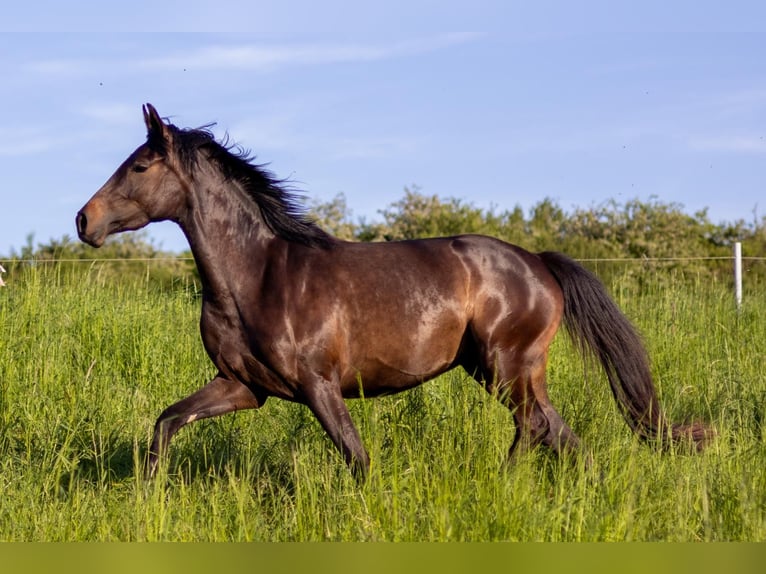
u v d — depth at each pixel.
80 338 13.25
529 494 6.82
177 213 8.29
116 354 12.94
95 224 8.11
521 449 8.58
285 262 8.23
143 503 7.23
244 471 8.77
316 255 8.33
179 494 8.00
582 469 7.34
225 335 8.31
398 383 8.68
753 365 12.90
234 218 8.27
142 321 13.54
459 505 6.62
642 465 8.00
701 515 7.04
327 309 8.12
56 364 11.77
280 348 8.00
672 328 14.17
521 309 8.90
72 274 15.12
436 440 8.45
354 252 8.53
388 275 8.47
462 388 9.05
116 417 10.63
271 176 8.41
